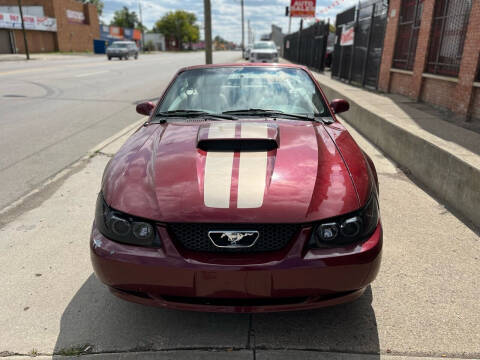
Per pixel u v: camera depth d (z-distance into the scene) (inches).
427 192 172.4
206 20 474.6
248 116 120.8
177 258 77.5
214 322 93.8
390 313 95.9
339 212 79.4
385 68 453.7
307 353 83.9
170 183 85.5
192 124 115.0
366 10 520.4
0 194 171.9
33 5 1852.9
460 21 308.8
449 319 93.7
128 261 79.0
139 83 605.3
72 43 2025.1
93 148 241.3
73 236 135.2
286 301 80.7
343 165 92.5
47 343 87.4
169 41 4574.3
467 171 145.4
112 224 82.2
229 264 76.2
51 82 598.9
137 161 96.0
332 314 96.0
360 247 79.2
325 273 76.9
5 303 100.7
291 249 77.0
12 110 367.6
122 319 95.0
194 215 78.1
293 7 1067.3
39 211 155.1
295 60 1215.6
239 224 77.6
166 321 94.3
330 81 609.0
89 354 84.1
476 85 275.6
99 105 398.9
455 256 120.9
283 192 81.5
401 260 118.6
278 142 99.8
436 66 343.0
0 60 1245.7
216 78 136.3
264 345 86.2
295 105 126.0
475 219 141.1
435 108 335.9
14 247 127.9
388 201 162.4
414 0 390.9
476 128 255.4
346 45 588.7
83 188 178.2
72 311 98.0
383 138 237.0
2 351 85.1
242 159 91.8
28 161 217.5
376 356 82.9
